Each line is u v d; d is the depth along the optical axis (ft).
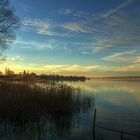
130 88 131.54
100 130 35.86
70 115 49.03
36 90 55.21
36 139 32.24
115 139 31.22
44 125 40.42
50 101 51.13
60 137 33.12
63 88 57.31
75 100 56.70
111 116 46.62
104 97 80.69
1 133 35.12
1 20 93.97
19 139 32.37
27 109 45.24
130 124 39.47
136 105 61.52
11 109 44.04
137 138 31.07
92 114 49.49
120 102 67.72
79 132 35.32
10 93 50.03
